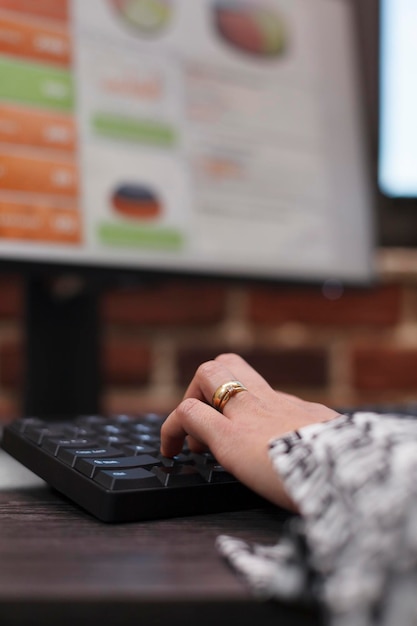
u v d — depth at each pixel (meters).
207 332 1.15
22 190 0.69
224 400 0.42
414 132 1.14
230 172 0.85
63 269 0.71
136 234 0.77
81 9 0.76
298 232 0.89
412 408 0.66
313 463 0.31
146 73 0.80
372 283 0.96
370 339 1.18
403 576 0.26
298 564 0.26
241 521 0.38
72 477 0.40
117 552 0.31
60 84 0.73
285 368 1.17
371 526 0.27
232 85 0.86
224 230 0.83
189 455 0.44
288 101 0.91
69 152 0.73
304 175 0.91
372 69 1.13
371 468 0.29
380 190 1.15
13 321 1.11
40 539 0.33
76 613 0.26
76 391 0.82
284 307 1.17
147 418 0.57
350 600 0.25
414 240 1.20
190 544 0.33
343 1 0.99
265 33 0.90
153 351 1.14
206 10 0.86
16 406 1.10
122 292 1.13
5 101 0.69
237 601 0.26
